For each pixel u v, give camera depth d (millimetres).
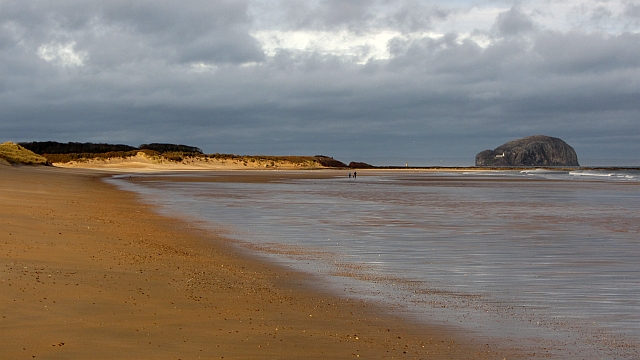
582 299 11453
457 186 62625
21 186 41062
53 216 21750
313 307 10273
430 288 12336
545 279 13359
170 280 11562
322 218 26922
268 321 9070
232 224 24125
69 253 13531
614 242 19469
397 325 9320
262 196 42750
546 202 38312
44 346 7016
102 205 30672
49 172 83250
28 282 9914
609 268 14773
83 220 21688
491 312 10344
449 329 9188
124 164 162875
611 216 28625
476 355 7906
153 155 176875
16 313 8156
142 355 7020
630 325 9648
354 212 30078
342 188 56156
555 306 10875
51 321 8000
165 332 8055
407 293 11805
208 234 20625
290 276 13297
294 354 7516
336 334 8594
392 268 14656
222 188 54094
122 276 11438
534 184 69438
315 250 17484
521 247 18266
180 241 18359
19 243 14133
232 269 13758
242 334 8242
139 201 35719
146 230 20641
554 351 8188
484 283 12906
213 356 7211
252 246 18031
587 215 29125
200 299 10164
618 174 120938
